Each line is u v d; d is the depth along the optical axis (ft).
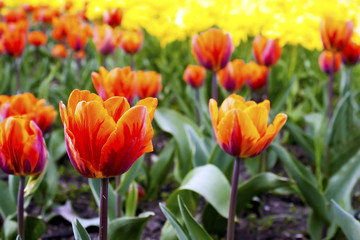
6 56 7.00
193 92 5.17
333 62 4.34
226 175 4.07
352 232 3.20
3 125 3.11
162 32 6.84
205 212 3.90
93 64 5.24
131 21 6.84
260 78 4.52
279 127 3.09
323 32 4.09
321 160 4.37
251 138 3.09
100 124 2.48
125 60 6.48
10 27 5.74
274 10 6.37
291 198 4.63
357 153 4.01
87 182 4.86
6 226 3.63
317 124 5.06
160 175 4.48
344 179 3.97
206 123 4.34
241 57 6.08
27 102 3.58
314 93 5.72
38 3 8.50
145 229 4.24
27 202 3.68
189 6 6.86
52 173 4.23
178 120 4.35
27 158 3.15
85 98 2.66
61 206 4.33
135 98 3.71
